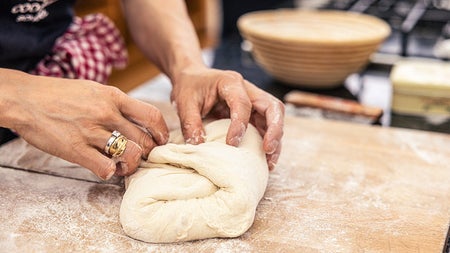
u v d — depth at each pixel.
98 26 1.19
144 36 1.12
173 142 0.88
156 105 1.18
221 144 0.82
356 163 0.96
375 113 1.18
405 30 1.63
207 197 0.76
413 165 0.96
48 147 0.77
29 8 0.98
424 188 0.88
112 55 1.23
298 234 0.75
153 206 0.74
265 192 0.86
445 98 1.19
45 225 0.76
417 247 0.73
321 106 1.22
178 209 0.73
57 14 1.05
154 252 0.71
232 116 0.83
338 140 1.05
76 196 0.83
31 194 0.83
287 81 1.44
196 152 0.80
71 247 0.71
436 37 1.80
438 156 0.99
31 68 1.04
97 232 0.75
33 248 0.71
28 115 0.75
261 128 0.92
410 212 0.81
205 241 0.73
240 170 0.77
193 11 1.93
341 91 1.44
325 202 0.83
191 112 0.87
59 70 1.09
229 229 0.73
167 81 1.63
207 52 1.85
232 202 0.73
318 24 1.58
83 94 0.76
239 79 0.88
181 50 1.03
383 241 0.74
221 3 2.29
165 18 1.10
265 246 0.72
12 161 0.94
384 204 0.83
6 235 0.73
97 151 0.77
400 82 1.21
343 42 1.27
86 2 1.46
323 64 1.33
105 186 0.86
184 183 0.77
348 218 0.79
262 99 0.87
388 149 1.02
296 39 1.29
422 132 1.09
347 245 0.73
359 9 1.96
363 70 1.60
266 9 2.54
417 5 1.99
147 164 0.82
